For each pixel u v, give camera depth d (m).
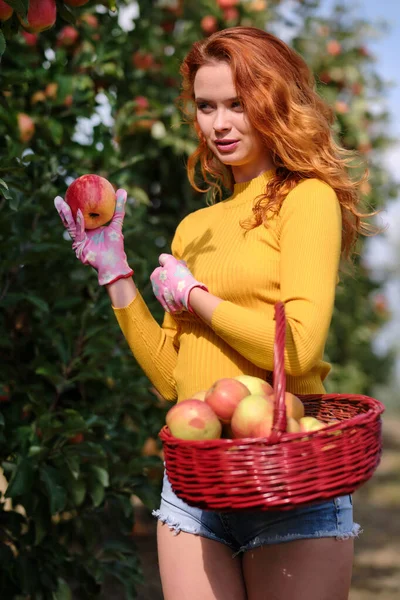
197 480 1.67
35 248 2.99
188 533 2.03
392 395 16.16
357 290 6.62
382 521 6.73
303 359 1.83
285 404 1.65
